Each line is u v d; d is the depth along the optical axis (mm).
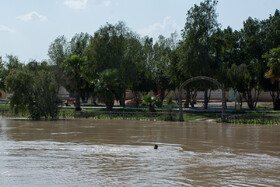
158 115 33438
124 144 15016
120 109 43250
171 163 10398
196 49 40438
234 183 7984
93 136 18500
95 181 8188
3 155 11852
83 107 49781
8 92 34562
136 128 24125
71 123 28969
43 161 10727
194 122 30750
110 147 13969
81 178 8477
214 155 11984
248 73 42844
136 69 50094
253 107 47906
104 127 24906
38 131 21484
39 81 34156
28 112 34469
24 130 22172
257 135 19312
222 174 8898
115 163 10383
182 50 41688
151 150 13148
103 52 46281
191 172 9117
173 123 29609
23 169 9523
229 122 29953
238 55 48156
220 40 42000
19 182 8117
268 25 46969
